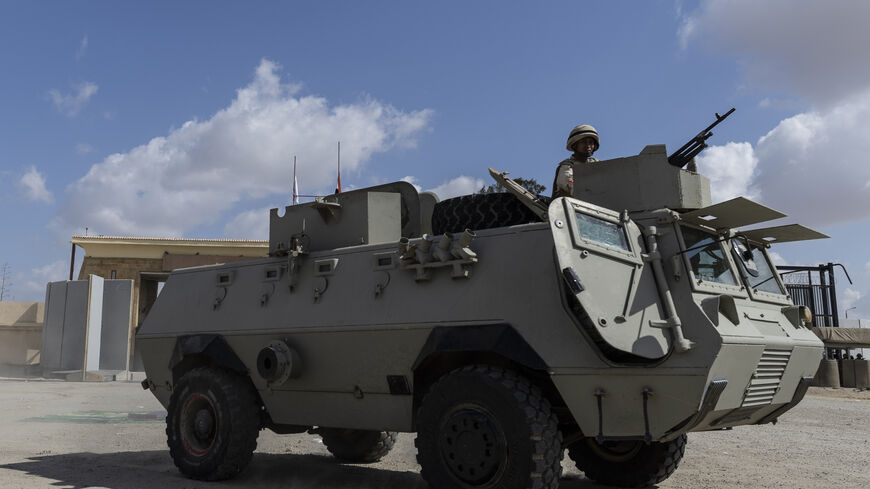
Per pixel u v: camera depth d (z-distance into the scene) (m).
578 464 7.21
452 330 5.66
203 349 7.43
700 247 5.73
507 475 5.05
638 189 5.84
